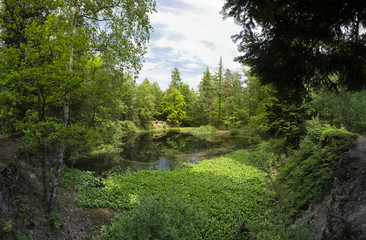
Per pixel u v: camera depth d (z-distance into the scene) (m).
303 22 3.72
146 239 4.23
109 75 8.06
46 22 5.78
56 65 5.60
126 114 40.91
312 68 4.55
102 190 9.66
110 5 7.53
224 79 44.25
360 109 11.91
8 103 5.61
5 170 6.04
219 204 8.11
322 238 3.92
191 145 24.78
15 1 5.73
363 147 5.94
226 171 12.92
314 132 9.47
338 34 4.05
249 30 4.23
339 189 4.72
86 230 6.59
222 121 45.09
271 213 7.17
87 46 6.49
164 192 9.47
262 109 20.58
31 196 6.38
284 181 8.97
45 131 5.94
